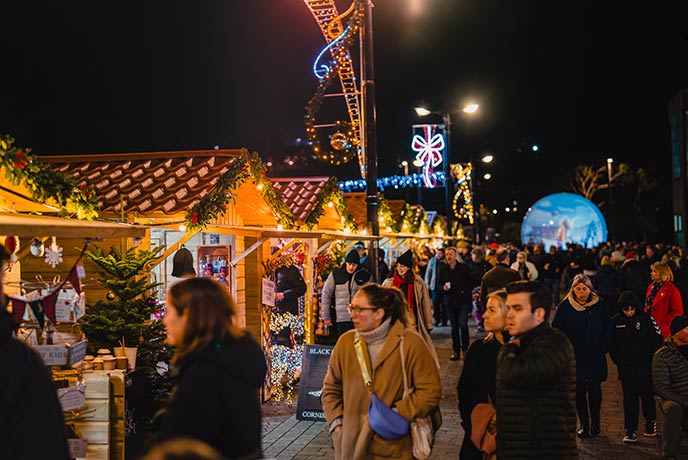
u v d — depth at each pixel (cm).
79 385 621
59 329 759
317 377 963
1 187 615
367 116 1363
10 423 315
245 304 1131
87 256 796
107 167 1007
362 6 1351
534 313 470
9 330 326
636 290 1669
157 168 967
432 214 3216
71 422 647
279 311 1224
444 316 2119
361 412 512
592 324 882
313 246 1362
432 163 2867
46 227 498
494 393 511
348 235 1288
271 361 1151
